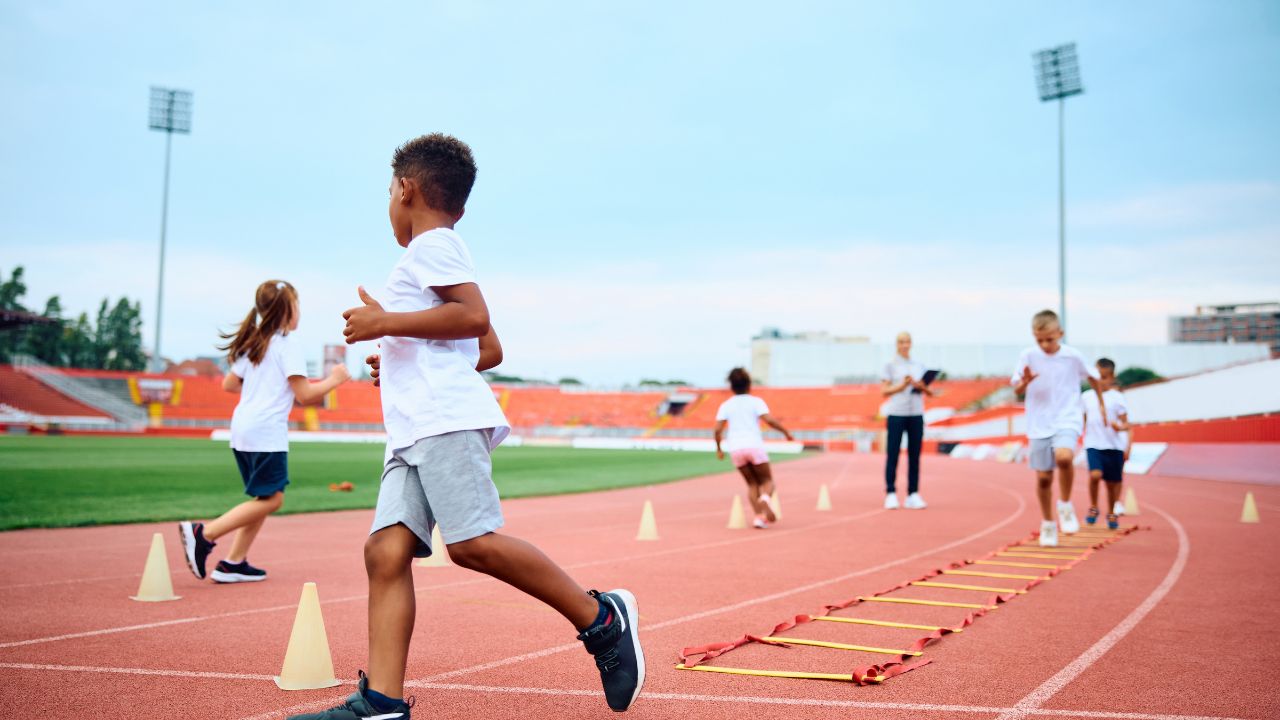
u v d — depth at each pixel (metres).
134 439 38.78
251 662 3.87
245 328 6.00
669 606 5.27
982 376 61.53
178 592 5.70
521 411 67.50
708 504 13.76
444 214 2.91
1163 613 5.02
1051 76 41.06
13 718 3.03
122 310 94.12
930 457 36.72
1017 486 17.69
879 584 6.11
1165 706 3.24
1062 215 38.03
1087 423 10.00
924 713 3.13
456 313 2.62
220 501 12.03
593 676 3.64
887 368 12.59
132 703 3.23
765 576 6.48
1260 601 5.40
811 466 28.44
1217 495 15.19
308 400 6.06
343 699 3.32
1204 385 26.33
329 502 12.65
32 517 9.73
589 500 14.45
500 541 2.65
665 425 62.81
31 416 51.09
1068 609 5.14
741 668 3.74
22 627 4.58
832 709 3.17
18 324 51.59
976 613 4.95
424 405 2.64
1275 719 3.09
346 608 5.19
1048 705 3.24
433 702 3.25
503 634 4.49
